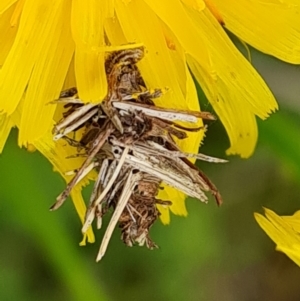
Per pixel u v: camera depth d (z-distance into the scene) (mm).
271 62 68
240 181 79
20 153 66
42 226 67
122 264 79
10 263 77
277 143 62
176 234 77
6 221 73
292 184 79
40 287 78
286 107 68
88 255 77
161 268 79
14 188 66
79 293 67
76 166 45
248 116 47
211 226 78
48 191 67
